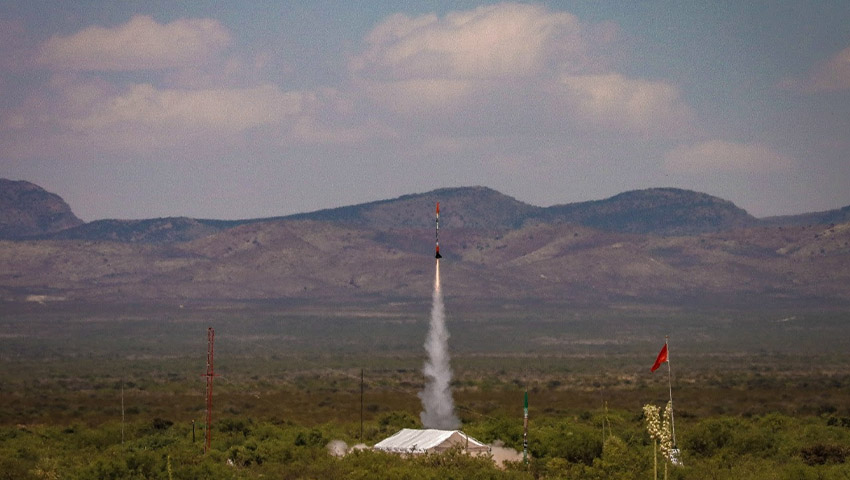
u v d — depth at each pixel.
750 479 175.00
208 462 183.00
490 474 167.62
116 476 175.75
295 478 176.88
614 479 173.12
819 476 178.00
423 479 163.12
